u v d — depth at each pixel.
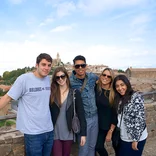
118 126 2.95
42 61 2.58
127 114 2.79
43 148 2.80
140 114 2.72
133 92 2.84
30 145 2.61
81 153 3.15
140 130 2.72
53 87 2.84
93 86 3.22
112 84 3.01
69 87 2.96
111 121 3.12
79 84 3.13
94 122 3.17
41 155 2.70
